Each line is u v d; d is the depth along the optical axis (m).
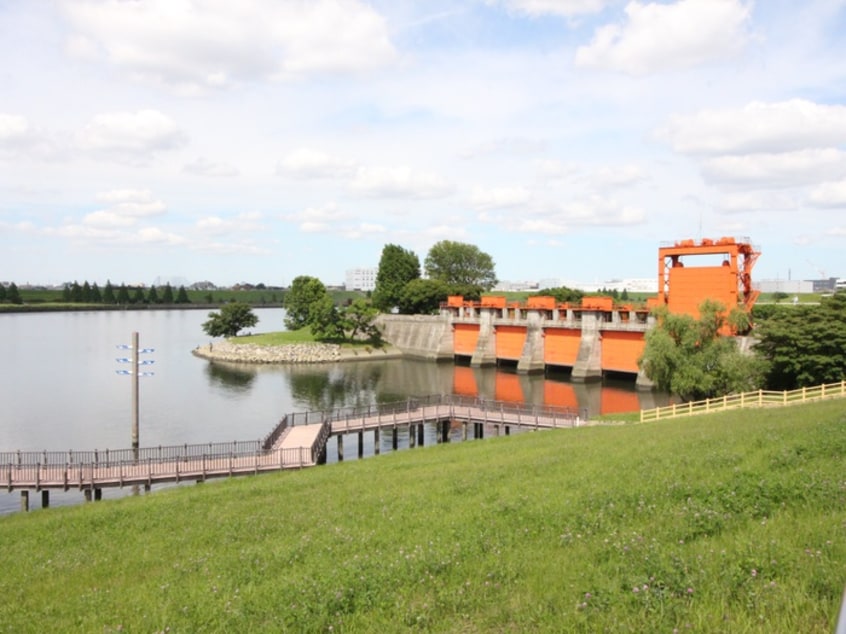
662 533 15.12
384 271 176.38
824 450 21.89
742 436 28.64
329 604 13.27
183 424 76.38
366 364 136.38
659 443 31.19
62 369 119.38
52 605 16.33
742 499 16.67
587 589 12.18
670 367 70.75
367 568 15.23
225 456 45.19
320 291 167.88
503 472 28.02
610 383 108.00
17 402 88.31
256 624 13.02
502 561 14.98
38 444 66.31
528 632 10.88
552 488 22.66
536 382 110.50
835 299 65.06
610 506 18.28
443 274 195.25
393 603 13.20
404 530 19.67
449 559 15.34
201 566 18.56
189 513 27.88
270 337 153.25
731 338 72.00
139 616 14.42
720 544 13.53
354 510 23.89
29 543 25.11
